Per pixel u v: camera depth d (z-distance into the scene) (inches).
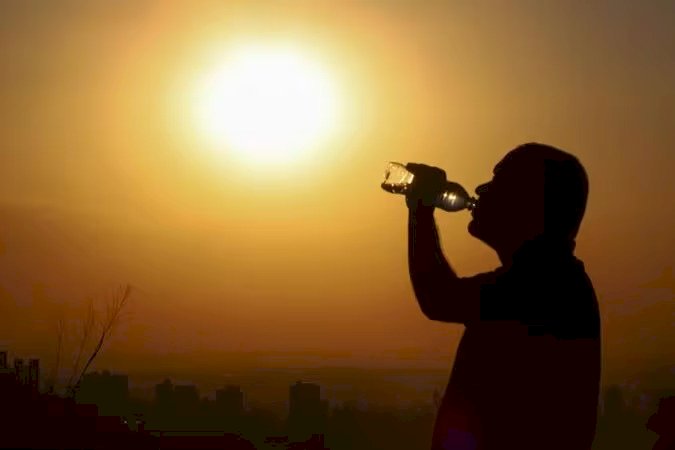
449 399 321.1
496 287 319.0
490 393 315.6
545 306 316.8
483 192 331.3
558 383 315.9
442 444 319.6
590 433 321.7
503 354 316.2
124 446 442.9
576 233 330.0
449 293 323.0
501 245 327.6
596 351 323.0
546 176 323.3
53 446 414.3
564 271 322.0
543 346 316.2
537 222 322.7
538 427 314.0
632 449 884.0
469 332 323.3
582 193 327.0
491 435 314.5
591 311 323.6
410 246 333.7
